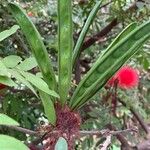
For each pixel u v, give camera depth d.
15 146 0.12
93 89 0.20
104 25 0.49
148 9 0.42
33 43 0.20
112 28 0.46
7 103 0.34
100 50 0.48
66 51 0.20
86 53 0.47
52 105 0.20
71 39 0.20
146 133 0.41
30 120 0.39
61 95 0.21
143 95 0.47
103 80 0.20
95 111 0.36
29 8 0.43
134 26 0.21
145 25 0.19
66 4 0.19
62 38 0.20
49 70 0.20
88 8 0.43
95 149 0.36
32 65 0.20
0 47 0.37
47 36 0.42
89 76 0.20
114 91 0.36
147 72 0.48
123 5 0.44
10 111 0.35
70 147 0.20
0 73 0.17
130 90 0.41
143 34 0.20
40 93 0.19
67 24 0.20
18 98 0.36
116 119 0.37
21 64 0.20
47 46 0.39
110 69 0.20
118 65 0.20
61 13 0.20
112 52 0.20
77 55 0.22
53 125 0.21
